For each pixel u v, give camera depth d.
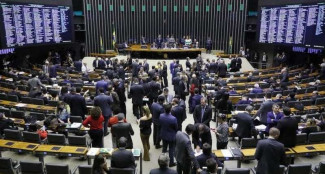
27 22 17.11
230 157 6.31
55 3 19.55
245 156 6.32
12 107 10.40
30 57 20.89
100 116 7.25
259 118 8.65
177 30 27.78
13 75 15.52
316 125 8.30
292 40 17.89
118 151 5.52
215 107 10.90
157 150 8.67
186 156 5.89
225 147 7.27
